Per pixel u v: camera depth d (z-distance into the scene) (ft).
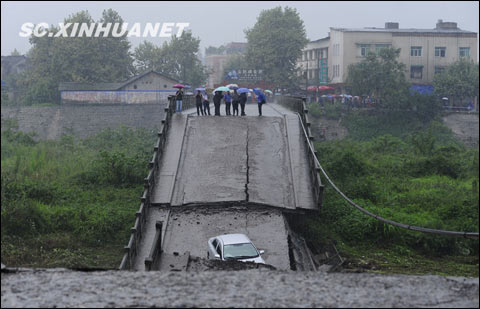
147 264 42.98
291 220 68.49
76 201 96.12
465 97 261.03
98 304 23.89
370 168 123.34
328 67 310.24
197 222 63.72
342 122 242.99
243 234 57.57
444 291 25.77
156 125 238.07
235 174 73.97
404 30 287.69
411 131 237.86
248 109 141.28
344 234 78.07
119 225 81.66
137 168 111.14
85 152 162.91
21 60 353.72
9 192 93.30
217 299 24.45
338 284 26.89
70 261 65.21
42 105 244.83
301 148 81.25
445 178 119.96
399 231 77.71
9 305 23.88
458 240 76.54
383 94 246.27
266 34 299.79
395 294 25.27
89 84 249.55
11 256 65.98
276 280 27.61
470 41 280.51
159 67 309.42
